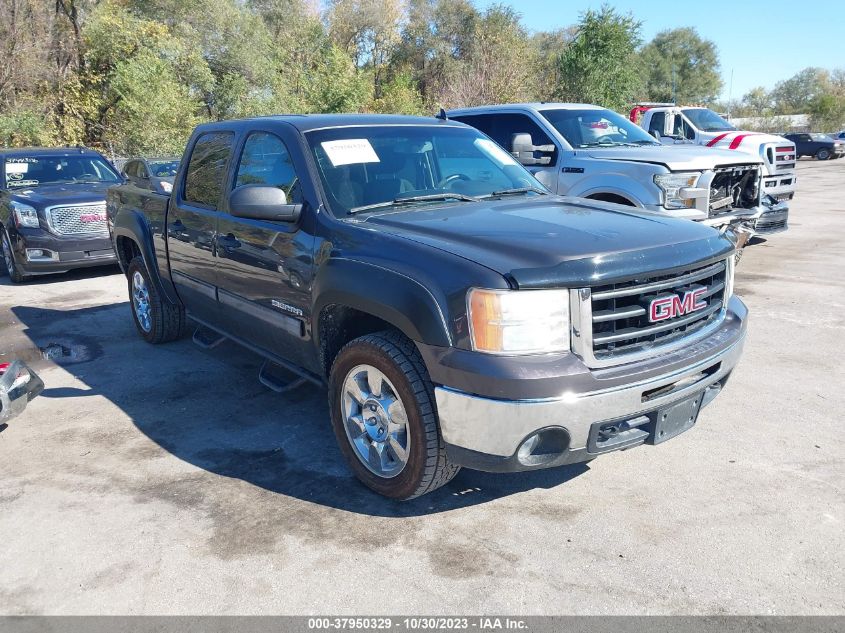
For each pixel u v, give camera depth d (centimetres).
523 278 280
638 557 297
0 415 417
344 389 356
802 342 579
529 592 277
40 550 314
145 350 613
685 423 331
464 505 345
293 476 379
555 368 282
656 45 6334
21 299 841
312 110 2638
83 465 396
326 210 373
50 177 1032
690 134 1428
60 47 2155
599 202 409
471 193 424
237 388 514
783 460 379
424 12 4266
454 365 291
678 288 318
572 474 373
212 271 473
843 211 1441
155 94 2045
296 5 3644
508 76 2558
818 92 8025
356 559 302
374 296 320
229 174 457
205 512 343
